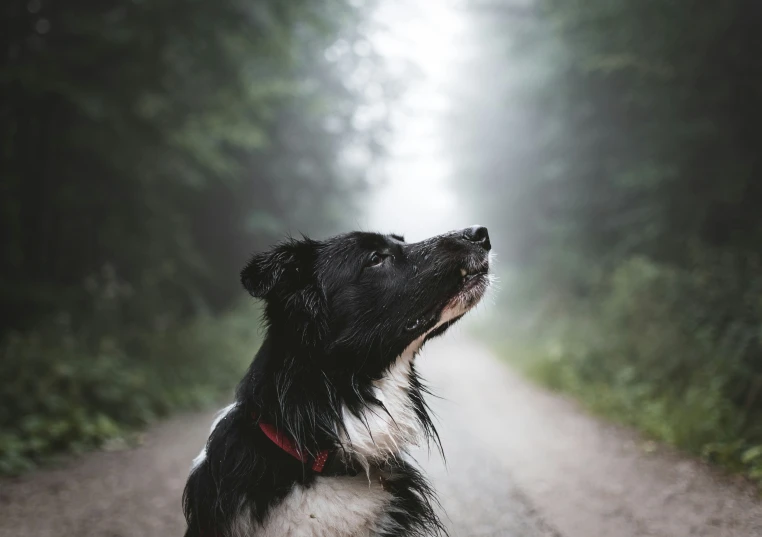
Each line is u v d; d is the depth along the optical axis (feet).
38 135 29.99
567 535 11.84
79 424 20.13
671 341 24.94
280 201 60.54
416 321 9.00
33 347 23.62
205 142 37.81
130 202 35.73
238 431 8.13
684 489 13.85
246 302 50.44
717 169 31.96
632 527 11.94
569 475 15.52
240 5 30.01
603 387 25.53
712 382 20.04
